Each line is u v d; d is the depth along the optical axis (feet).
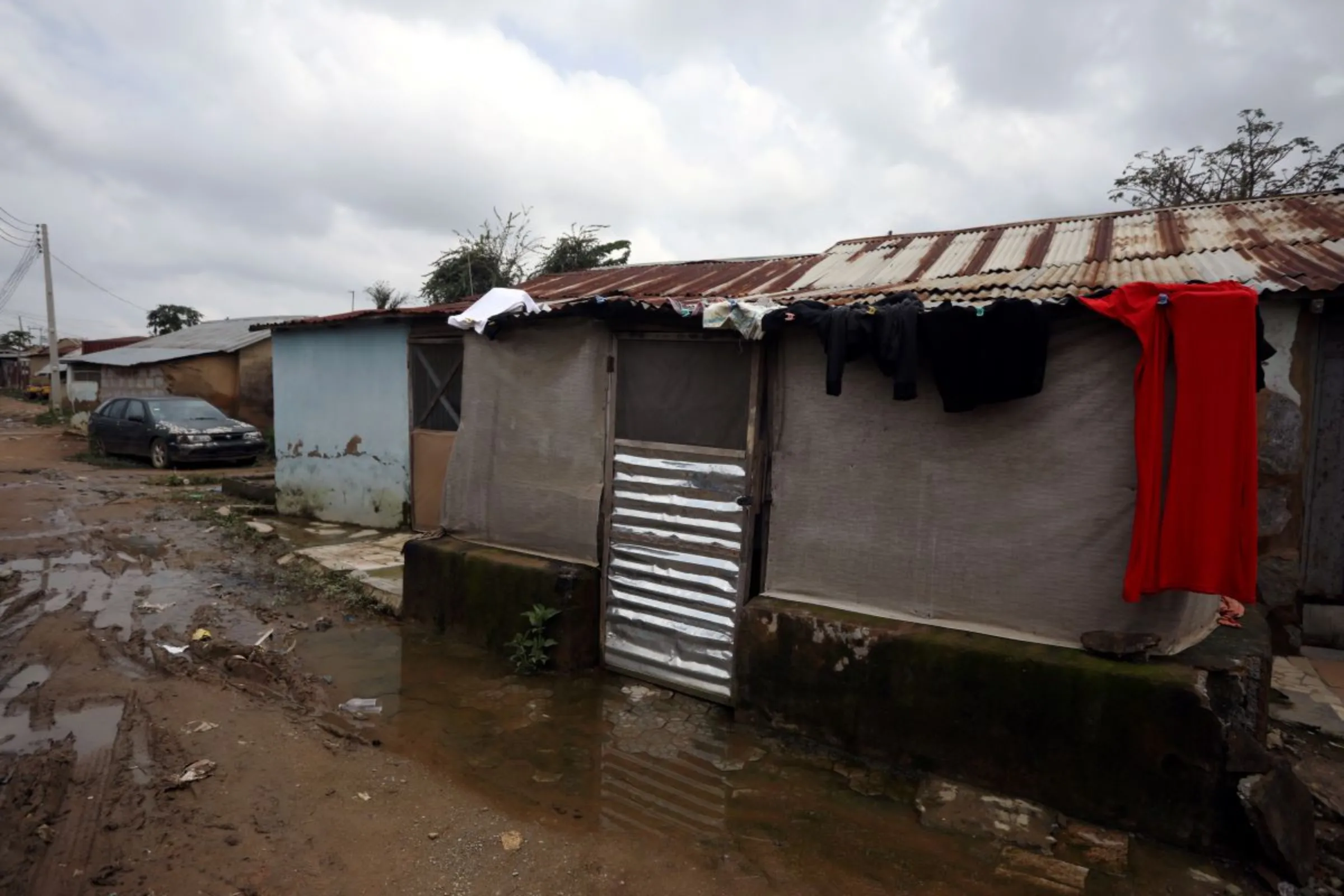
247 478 42.52
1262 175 44.68
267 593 22.16
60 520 31.94
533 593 16.72
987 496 12.12
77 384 80.64
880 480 13.05
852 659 12.73
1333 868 9.93
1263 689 11.18
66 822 10.50
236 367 62.03
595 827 10.94
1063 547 11.57
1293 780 10.05
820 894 9.58
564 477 17.12
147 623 19.15
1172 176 46.68
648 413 15.70
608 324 16.06
